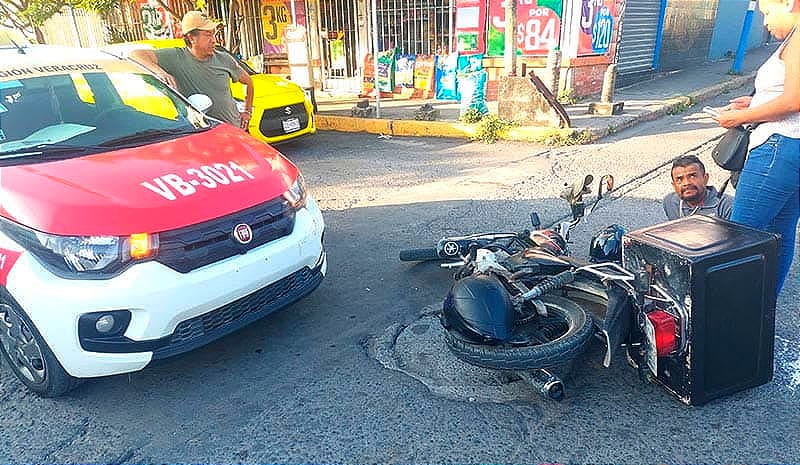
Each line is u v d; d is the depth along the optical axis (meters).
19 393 3.45
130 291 2.94
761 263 2.89
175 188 3.28
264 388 3.39
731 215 3.42
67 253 2.96
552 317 3.29
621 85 12.39
